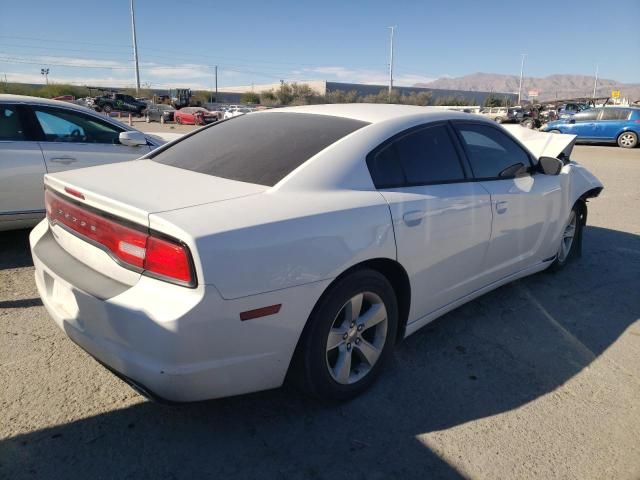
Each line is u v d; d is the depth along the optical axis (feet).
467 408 8.87
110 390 8.94
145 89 254.27
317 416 8.48
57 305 8.21
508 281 12.66
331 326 8.08
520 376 9.96
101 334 7.23
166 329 6.52
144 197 7.52
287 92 279.90
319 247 7.63
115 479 7.02
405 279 9.31
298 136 9.51
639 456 7.83
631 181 34.96
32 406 8.40
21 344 10.32
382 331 9.13
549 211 13.23
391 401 8.98
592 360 10.67
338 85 303.68
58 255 8.41
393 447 7.84
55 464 7.21
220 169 9.05
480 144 11.53
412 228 9.06
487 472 7.39
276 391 9.13
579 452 7.87
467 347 11.01
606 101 162.71
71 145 16.60
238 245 6.82
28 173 15.65
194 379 6.83
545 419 8.65
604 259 17.34
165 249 6.67
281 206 7.64
